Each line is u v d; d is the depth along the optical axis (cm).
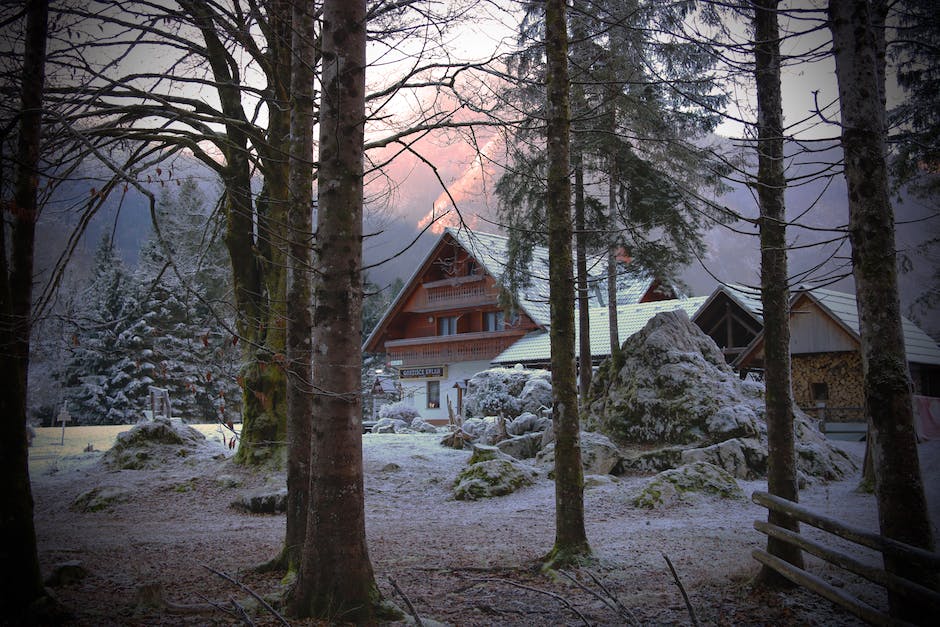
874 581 522
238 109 1680
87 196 861
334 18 684
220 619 652
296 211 872
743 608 685
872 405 540
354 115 684
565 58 934
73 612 676
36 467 2116
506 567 907
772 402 779
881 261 540
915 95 1441
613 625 646
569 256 917
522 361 4125
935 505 1233
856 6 554
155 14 934
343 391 657
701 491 1473
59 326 797
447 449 2330
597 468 1881
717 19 743
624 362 2305
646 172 1912
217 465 1884
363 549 653
